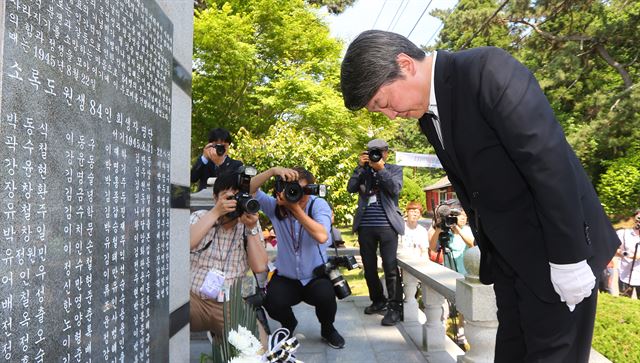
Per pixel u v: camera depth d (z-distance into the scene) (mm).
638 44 14305
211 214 2771
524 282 1626
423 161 12586
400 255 4824
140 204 1591
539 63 16109
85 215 1191
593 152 14773
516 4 15086
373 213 4785
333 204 7719
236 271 2965
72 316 1117
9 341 890
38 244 986
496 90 1515
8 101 902
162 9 1977
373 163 4727
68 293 1101
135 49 1567
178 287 2137
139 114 1594
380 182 4723
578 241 1417
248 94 12961
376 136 14242
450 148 1688
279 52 13148
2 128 883
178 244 2152
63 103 1091
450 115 1646
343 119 12039
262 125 13008
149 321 1657
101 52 1298
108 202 1331
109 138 1343
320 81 13102
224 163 4770
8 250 894
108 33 1348
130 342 1478
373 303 5105
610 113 13289
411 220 6125
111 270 1344
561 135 1454
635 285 6039
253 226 2928
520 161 1453
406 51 1663
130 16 1527
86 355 1183
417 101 1690
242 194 2822
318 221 3861
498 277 1882
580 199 1505
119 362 1390
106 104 1326
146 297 1633
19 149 932
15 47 923
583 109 16094
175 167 2150
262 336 2922
